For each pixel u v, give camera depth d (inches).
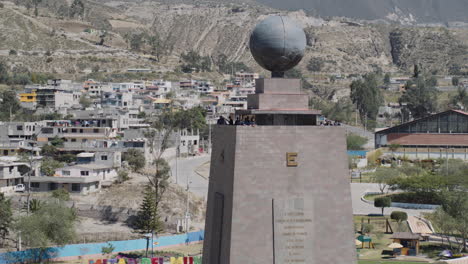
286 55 1855.3
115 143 7603.4
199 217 5536.4
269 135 1774.1
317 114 1846.7
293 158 1779.0
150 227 4680.1
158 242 4534.9
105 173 6368.1
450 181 5989.2
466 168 6663.4
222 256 1807.3
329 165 1795.0
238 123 1878.7
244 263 1749.5
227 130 1843.0
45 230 4138.8
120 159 6781.5
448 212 4658.0
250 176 1763.0
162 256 4281.5
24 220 4153.5
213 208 1913.1
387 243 4633.4
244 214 1755.7
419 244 4559.5
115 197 5772.6
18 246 4212.6
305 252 1770.4
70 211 4500.5
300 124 1871.3
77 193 5905.5
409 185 6053.2
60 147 7573.8
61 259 4148.6
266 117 1863.9
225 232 1795.0
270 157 1772.9
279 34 1843.0
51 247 4126.5
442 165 7268.7
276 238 1761.8
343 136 1803.6
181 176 7303.2
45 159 6697.8
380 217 5413.4
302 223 1774.1
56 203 4446.4
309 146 1787.6
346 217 1792.6
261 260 1756.9
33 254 4047.7
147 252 4244.6
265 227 1761.8
